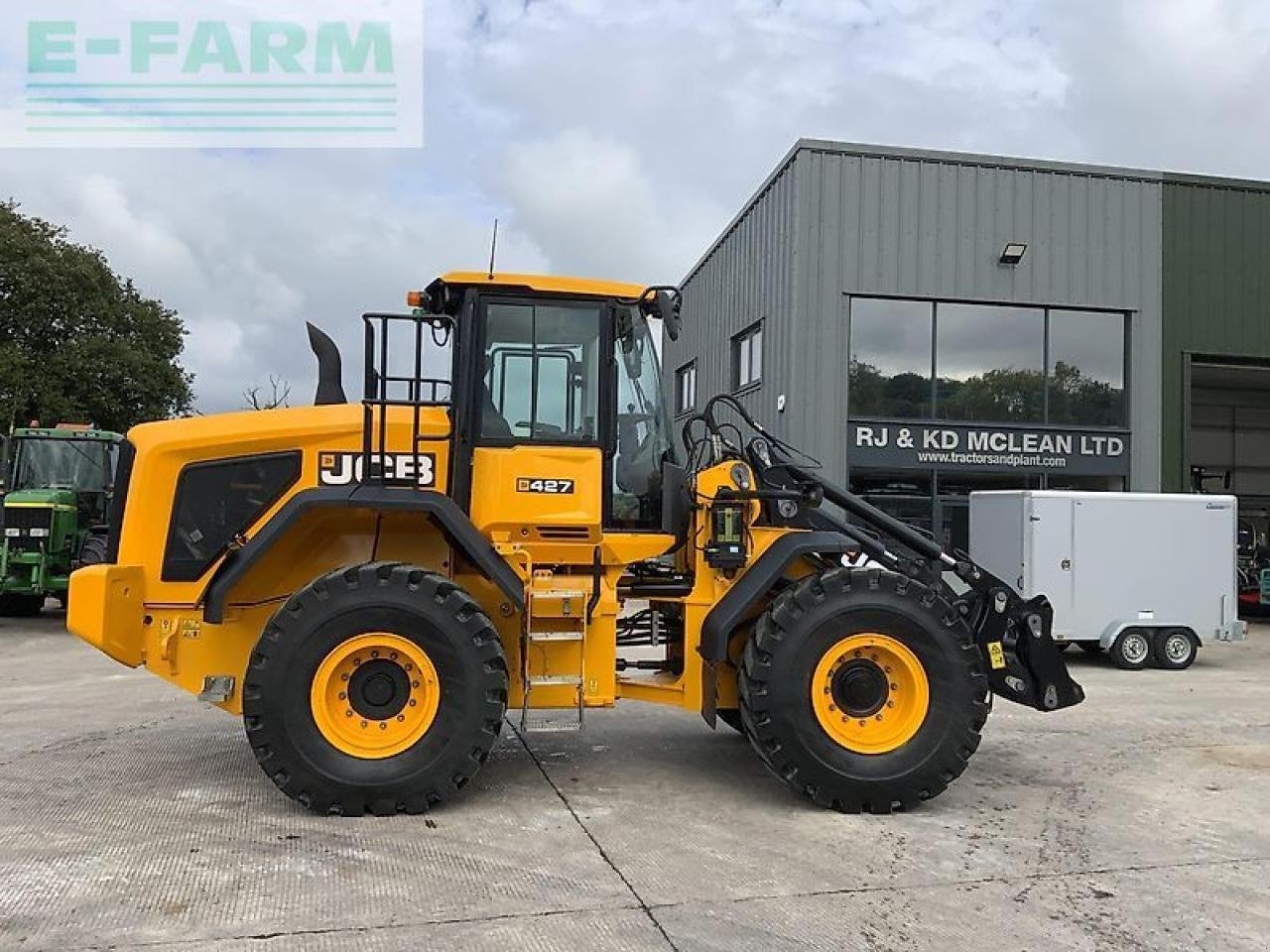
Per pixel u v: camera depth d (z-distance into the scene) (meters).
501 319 5.24
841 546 5.28
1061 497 10.55
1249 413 22.55
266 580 5.25
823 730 4.91
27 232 27.30
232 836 4.43
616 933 3.47
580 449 5.23
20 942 3.33
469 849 4.30
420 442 5.14
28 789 5.16
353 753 4.70
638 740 6.43
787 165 13.99
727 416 16.28
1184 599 10.62
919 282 13.98
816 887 3.94
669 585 5.70
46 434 14.05
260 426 5.13
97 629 4.80
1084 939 3.49
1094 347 14.69
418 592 4.73
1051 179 14.42
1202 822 4.86
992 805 5.12
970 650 5.04
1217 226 14.98
